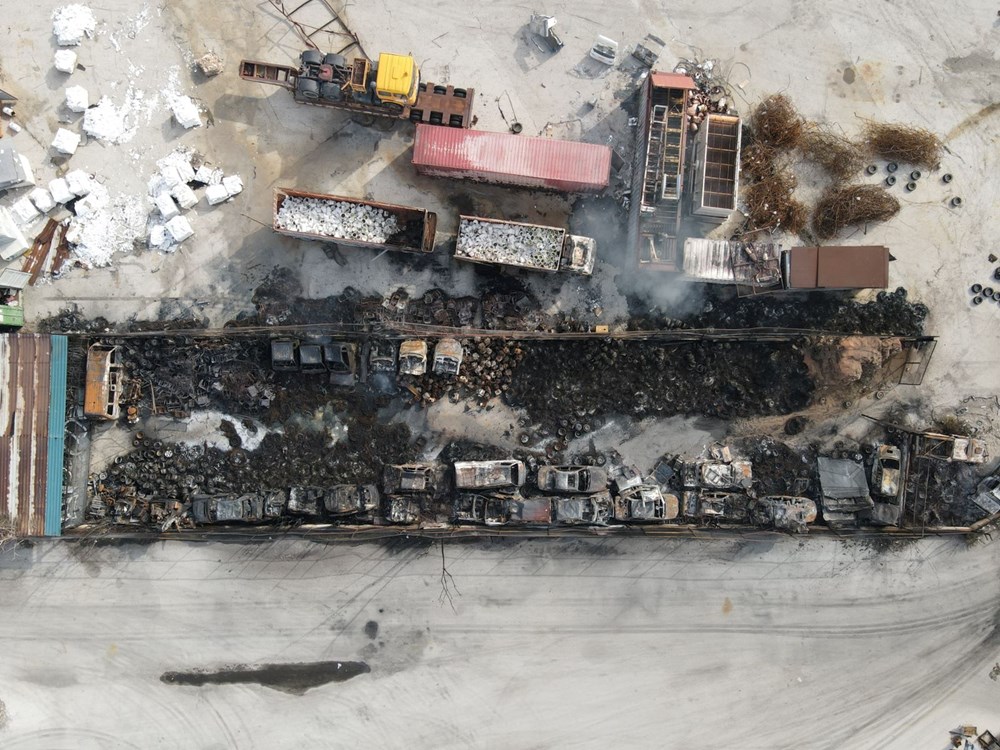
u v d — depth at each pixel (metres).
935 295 28.81
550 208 28.75
